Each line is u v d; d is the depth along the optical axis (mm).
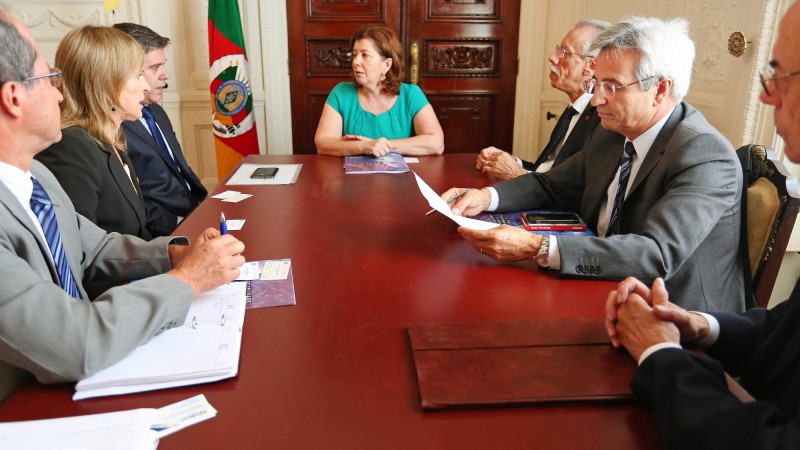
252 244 1479
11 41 947
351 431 758
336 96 2889
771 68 845
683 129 1407
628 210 1516
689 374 779
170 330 972
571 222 1635
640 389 804
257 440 739
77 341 837
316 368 906
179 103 3990
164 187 2320
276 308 1117
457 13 4117
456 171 2375
